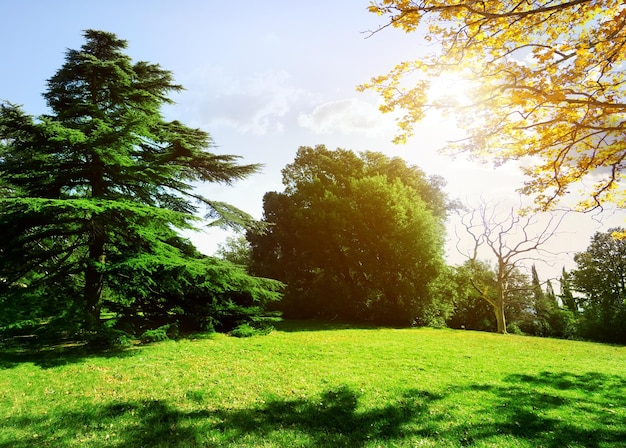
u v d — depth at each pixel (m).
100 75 14.36
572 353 14.62
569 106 5.58
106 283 13.91
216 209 16.41
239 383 8.02
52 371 8.88
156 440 5.04
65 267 12.84
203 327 16.73
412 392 7.43
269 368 9.59
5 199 9.88
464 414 6.11
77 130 11.16
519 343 17.59
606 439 5.13
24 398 6.79
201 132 16.38
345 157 34.25
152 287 15.28
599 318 28.08
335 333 19.00
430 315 28.16
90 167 12.98
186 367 9.55
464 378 8.84
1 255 12.05
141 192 15.38
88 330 11.44
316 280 30.88
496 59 5.63
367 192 28.62
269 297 17.80
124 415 5.97
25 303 11.05
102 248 13.90
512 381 8.64
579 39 5.55
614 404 6.86
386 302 27.56
